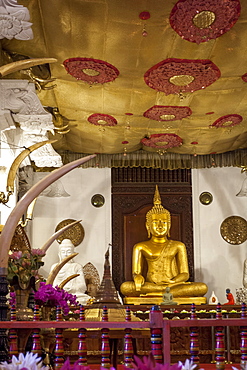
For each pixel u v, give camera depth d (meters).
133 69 6.69
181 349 7.54
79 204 10.65
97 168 10.84
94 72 6.78
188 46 6.14
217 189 10.85
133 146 9.91
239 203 10.80
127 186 10.79
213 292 9.74
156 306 3.35
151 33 5.88
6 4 4.59
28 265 4.58
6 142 6.64
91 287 10.21
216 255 10.59
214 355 7.58
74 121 8.53
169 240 10.45
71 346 7.22
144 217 10.70
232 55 6.35
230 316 7.66
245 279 10.12
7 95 5.91
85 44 6.12
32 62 4.84
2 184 7.25
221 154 10.43
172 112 8.16
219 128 8.95
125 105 7.86
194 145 9.84
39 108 6.01
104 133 9.12
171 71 6.72
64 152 10.18
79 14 5.53
